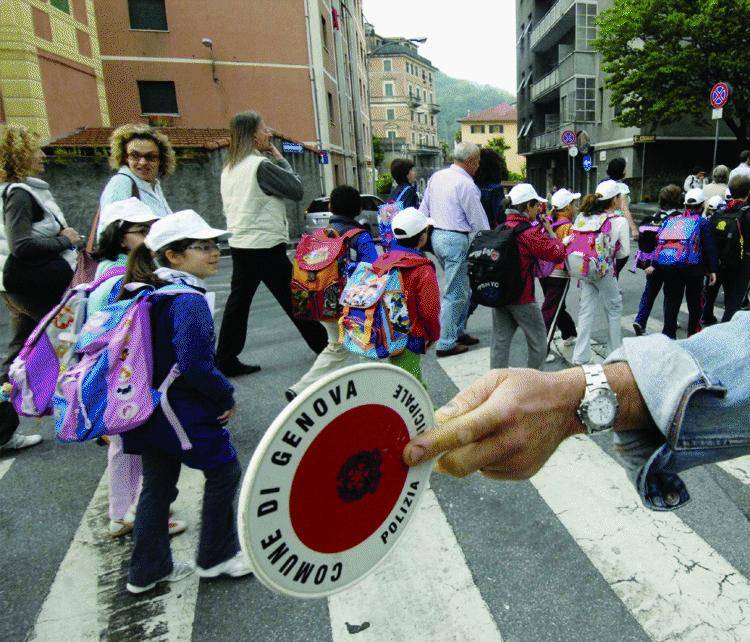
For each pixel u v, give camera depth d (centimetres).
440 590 229
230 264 1330
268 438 61
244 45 2341
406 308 331
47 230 372
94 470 347
